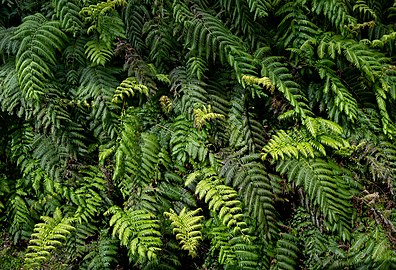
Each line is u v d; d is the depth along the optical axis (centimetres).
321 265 472
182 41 520
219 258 468
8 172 506
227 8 521
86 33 519
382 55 514
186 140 493
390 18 550
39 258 452
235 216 466
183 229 460
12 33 501
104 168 497
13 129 504
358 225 480
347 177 490
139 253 450
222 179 485
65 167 491
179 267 479
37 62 487
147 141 491
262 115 516
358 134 502
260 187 480
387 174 487
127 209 479
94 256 474
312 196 476
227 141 499
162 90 513
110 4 499
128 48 511
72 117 503
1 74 498
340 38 514
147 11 523
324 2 516
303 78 521
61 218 478
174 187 488
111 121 497
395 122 515
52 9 521
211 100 504
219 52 501
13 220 497
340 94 498
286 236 477
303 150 482
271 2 525
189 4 521
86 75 504
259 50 511
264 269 470
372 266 466
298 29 516
